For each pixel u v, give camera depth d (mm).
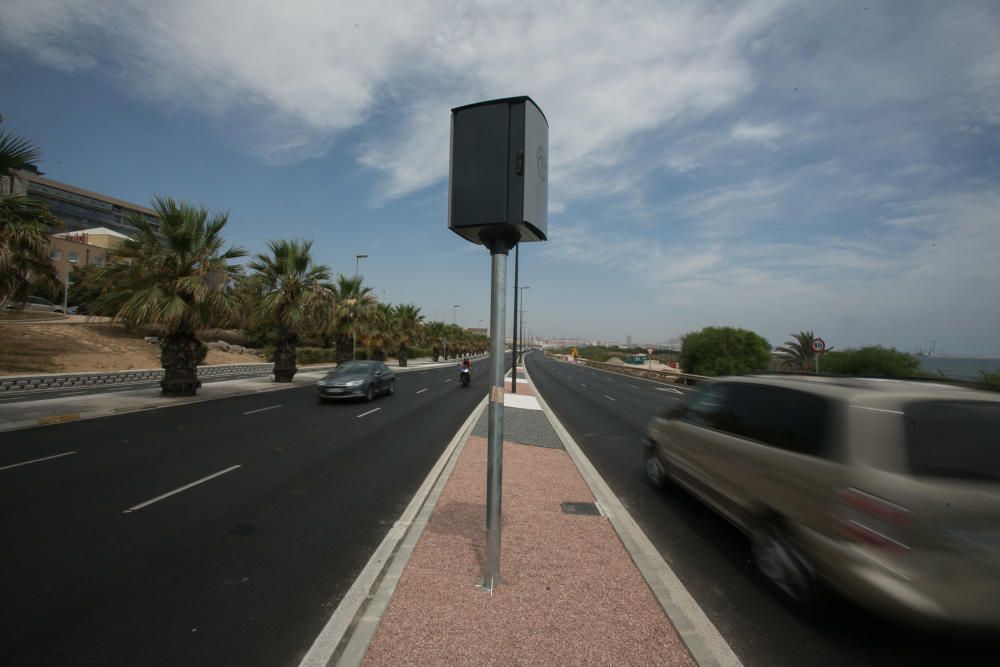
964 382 3705
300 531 4887
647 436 6766
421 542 4363
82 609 3369
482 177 3373
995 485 2713
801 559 3318
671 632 2984
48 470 7145
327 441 9656
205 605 3439
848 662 2824
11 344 27375
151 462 7711
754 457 3980
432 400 17594
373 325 33438
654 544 4621
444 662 2650
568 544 4355
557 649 2783
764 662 2812
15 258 9828
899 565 2654
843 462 3029
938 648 2977
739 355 27391
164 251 15133
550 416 13469
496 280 3520
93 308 15961
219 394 17812
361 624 3012
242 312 17203
